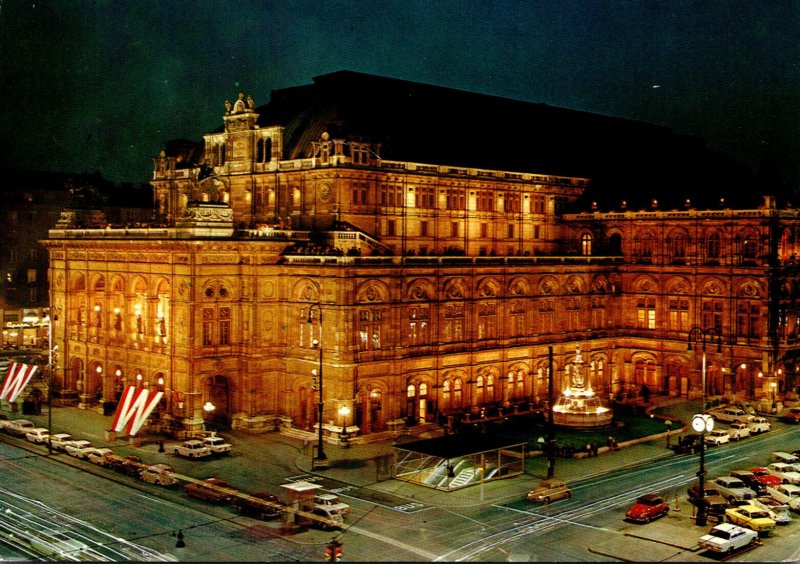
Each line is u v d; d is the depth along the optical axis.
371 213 101.31
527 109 130.75
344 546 59.03
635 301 118.25
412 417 95.88
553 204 123.25
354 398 89.38
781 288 107.38
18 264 150.62
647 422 101.50
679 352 113.44
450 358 98.69
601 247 121.25
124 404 85.94
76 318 109.69
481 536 61.44
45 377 121.69
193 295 91.31
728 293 109.38
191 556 56.31
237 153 109.56
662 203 117.38
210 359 92.69
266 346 95.50
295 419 94.75
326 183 99.06
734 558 57.75
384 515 66.31
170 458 83.00
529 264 107.56
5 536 59.53
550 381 76.06
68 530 61.53
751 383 108.00
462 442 77.62
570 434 94.81
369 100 110.38
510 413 104.75
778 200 107.00
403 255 101.75
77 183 113.44
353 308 89.25
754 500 67.38
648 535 61.91
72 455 83.94
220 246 92.12
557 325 111.56
